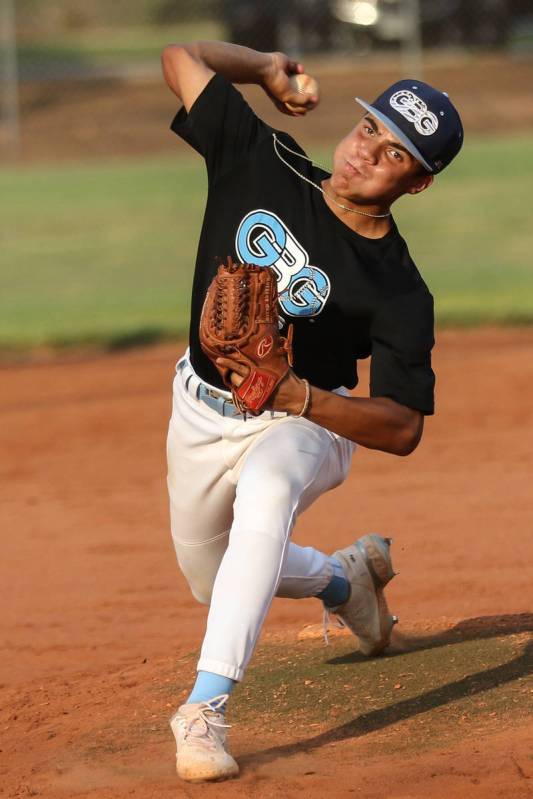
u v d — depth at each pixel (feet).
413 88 36.11
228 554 35.17
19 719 42.32
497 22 265.54
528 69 258.98
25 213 176.14
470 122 232.94
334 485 39.45
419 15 261.65
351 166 35.96
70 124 239.50
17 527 68.08
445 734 36.42
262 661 45.09
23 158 222.07
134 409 89.97
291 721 38.70
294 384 34.63
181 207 176.35
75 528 67.67
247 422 37.55
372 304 35.96
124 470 77.97
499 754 34.22
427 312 36.14
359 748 35.99
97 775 35.45
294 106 43.47
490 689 39.55
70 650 50.78
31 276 139.54
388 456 79.41
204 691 34.32
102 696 43.98
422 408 35.94
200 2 377.91
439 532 63.52
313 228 36.73
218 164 38.88
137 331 110.73
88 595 57.57
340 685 41.45
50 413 89.71
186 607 55.72
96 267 143.23
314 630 48.19
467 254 142.20
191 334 38.73
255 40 262.88
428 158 35.81
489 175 192.65
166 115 244.01
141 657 49.47
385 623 43.39
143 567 61.31
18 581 59.82
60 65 282.15
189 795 33.22
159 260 145.48
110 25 400.06
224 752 33.96
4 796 34.58
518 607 52.03
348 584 42.70
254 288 34.60
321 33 263.49
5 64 281.33
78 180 200.34
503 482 72.02
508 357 99.35
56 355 107.24
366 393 91.45
